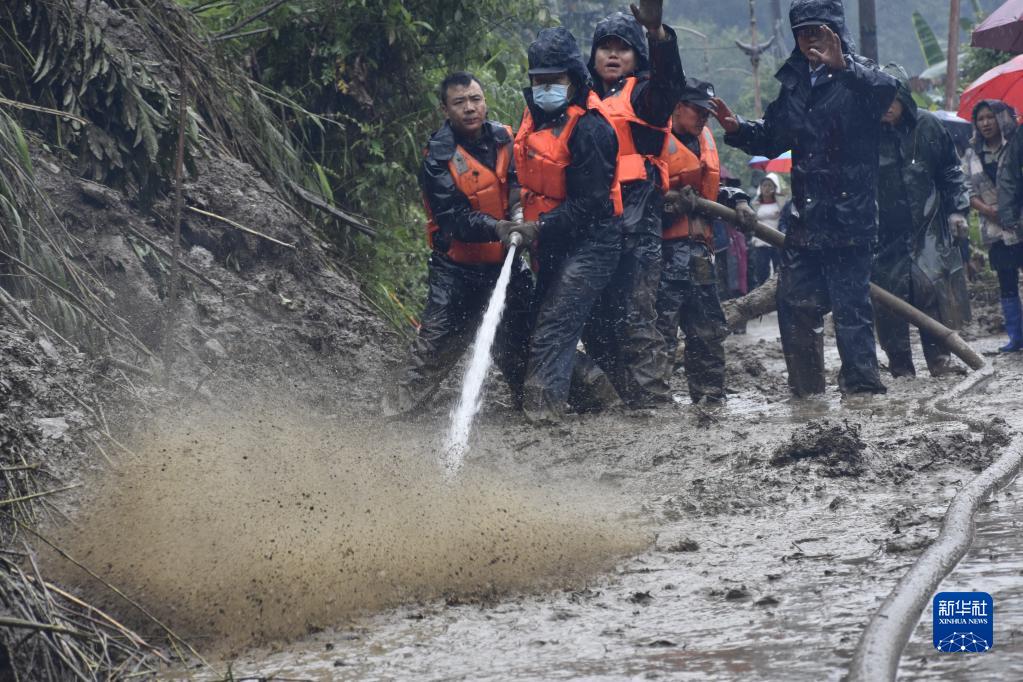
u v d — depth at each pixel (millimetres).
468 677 8008
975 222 44750
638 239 22000
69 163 20531
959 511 11250
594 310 22578
